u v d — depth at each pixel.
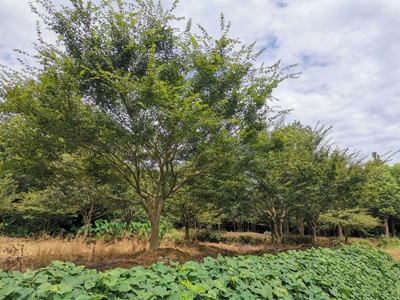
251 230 26.69
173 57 6.70
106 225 13.42
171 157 6.71
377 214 20.44
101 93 5.77
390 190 19.61
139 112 5.58
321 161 10.73
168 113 5.45
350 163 10.56
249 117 6.62
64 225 16.89
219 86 6.41
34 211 14.34
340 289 3.97
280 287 3.17
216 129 6.09
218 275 3.08
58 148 6.12
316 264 4.49
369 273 5.78
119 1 5.94
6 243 9.20
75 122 5.48
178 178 8.90
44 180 6.76
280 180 9.77
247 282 3.04
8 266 5.06
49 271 2.42
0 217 16.33
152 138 6.28
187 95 5.98
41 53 5.37
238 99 6.53
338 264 5.13
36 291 2.08
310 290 3.49
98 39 5.84
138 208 13.30
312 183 9.59
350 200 10.30
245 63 6.68
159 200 7.35
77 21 5.75
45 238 10.98
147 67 5.46
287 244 13.76
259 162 7.04
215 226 24.34
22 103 5.30
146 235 11.08
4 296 1.99
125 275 2.61
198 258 7.12
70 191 10.63
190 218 13.13
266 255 4.43
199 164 6.63
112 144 5.98
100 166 6.83
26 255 6.20
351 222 13.38
